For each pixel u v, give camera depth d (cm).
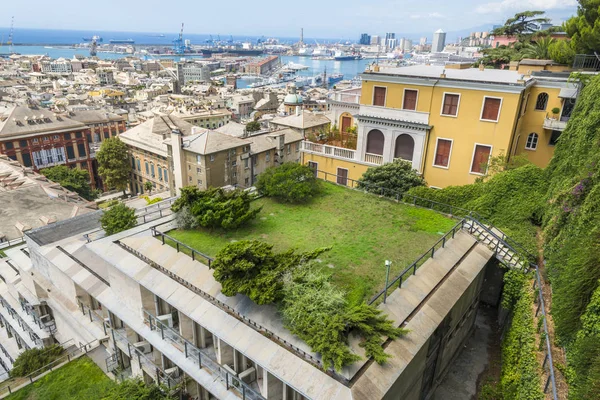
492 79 3566
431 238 2352
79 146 10900
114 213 2953
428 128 3769
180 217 2386
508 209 2783
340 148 4438
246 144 7300
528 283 2123
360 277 1922
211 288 1855
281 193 2811
